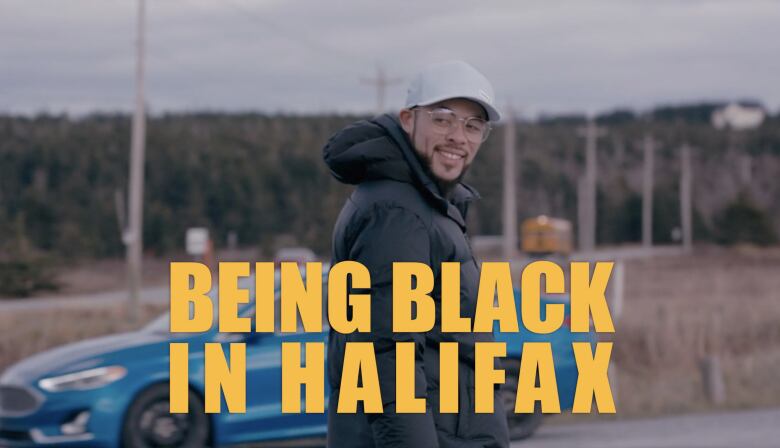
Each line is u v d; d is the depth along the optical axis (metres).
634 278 55.62
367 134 3.95
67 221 97.94
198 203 114.56
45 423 10.64
